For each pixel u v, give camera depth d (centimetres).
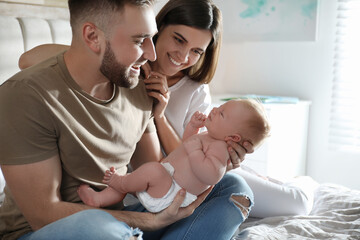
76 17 119
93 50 119
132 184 125
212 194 140
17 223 125
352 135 294
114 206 139
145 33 118
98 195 127
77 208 118
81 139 122
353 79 291
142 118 147
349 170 302
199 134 139
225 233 129
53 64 122
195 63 174
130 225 122
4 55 195
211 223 129
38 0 223
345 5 288
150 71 154
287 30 311
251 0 323
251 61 332
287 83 318
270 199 175
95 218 106
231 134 131
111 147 132
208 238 128
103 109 127
